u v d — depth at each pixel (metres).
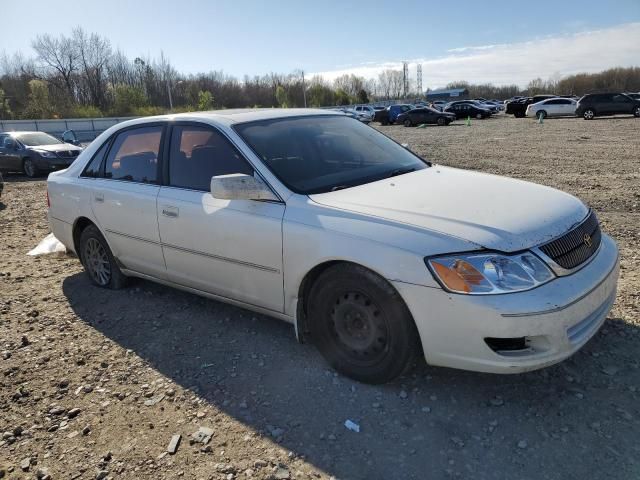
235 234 3.44
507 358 2.59
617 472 2.33
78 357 3.67
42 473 2.54
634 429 2.59
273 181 3.34
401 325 2.80
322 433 2.71
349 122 4.43
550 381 3.03
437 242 2.67
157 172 4.08
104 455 2.64
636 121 27.55
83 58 65.31
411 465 2.46
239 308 4.31
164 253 4.04
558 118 35.72
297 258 3.13
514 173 11.19
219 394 3.12
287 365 3.38
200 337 3.86
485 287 2.55
